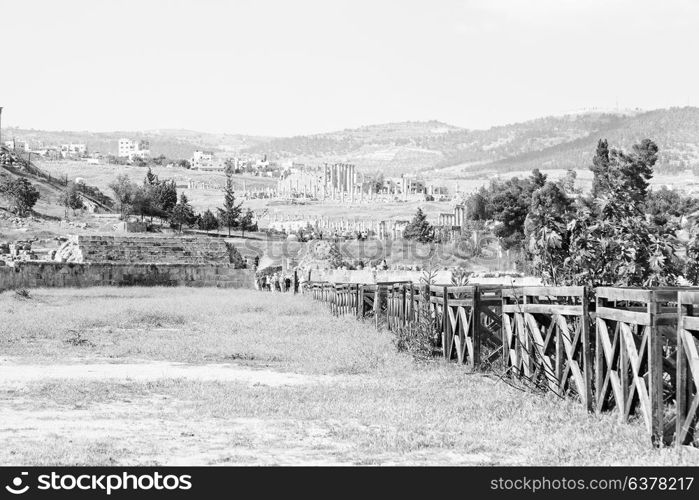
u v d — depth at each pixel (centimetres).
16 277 7325
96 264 8131
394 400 2136
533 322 2177
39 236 13012
